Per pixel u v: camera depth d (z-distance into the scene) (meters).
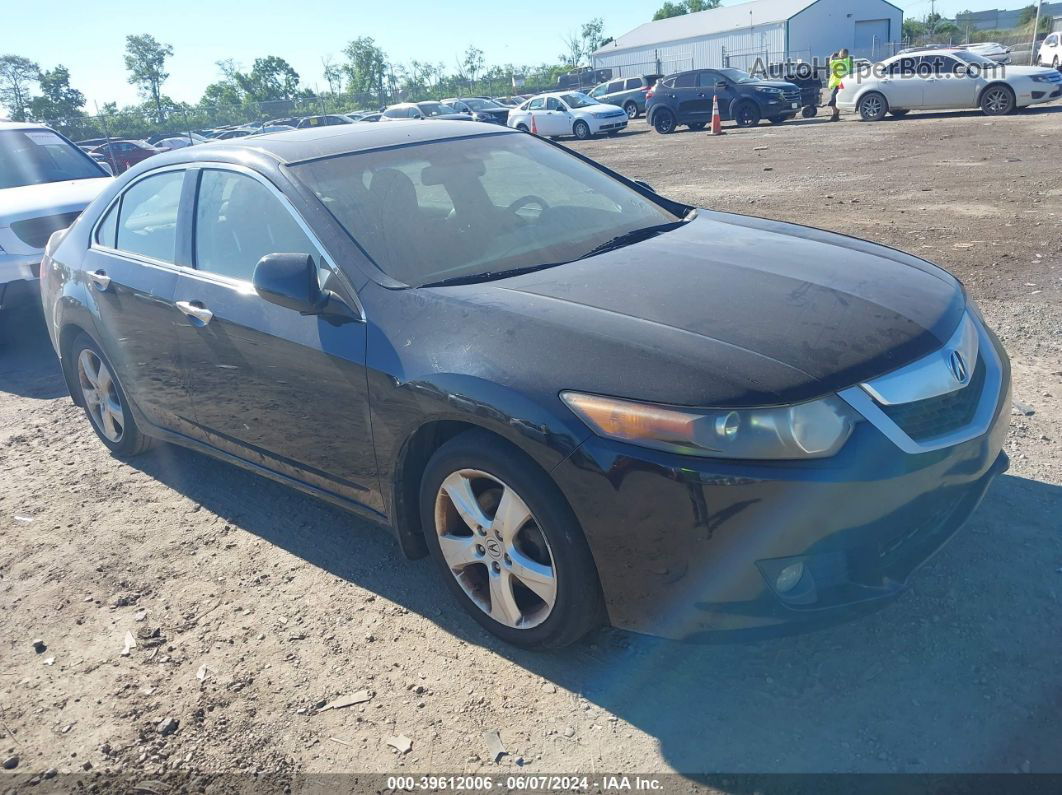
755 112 23.31
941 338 2.73
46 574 3.73
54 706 2.91
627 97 34.50
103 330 4.33
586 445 2.46
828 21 48.34
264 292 3.10
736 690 2.67
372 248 3.25
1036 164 11.62
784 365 2.45
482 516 2.84
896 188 10.77
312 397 3.26
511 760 2.50
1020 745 2.36
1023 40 48.50
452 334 2.83
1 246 6.95
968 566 3.10
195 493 4.36
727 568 2.39
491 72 64.12
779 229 3.72
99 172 8.70
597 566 2.56
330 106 41.38
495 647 2.98
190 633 3.23
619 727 2.58
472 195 3.70
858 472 2.36
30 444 5.23
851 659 2.74
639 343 2.56
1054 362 4.84
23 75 62.84
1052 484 3.57
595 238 3.56
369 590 3.39
